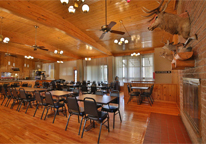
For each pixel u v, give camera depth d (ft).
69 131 8.76
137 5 10.64
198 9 5.49
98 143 7.16
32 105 16.25
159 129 8.89
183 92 9.14
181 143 7.07
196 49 5.97
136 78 29.99
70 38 19.35
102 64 34.68
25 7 10.11
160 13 6.79
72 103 8.56
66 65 40.47
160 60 23.48
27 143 7.25
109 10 11.43
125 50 27.61
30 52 29.40
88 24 14.42
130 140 7.48
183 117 9.86
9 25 14.67
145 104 16.51
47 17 11.68
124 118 11.21
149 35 17.29
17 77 38.40
